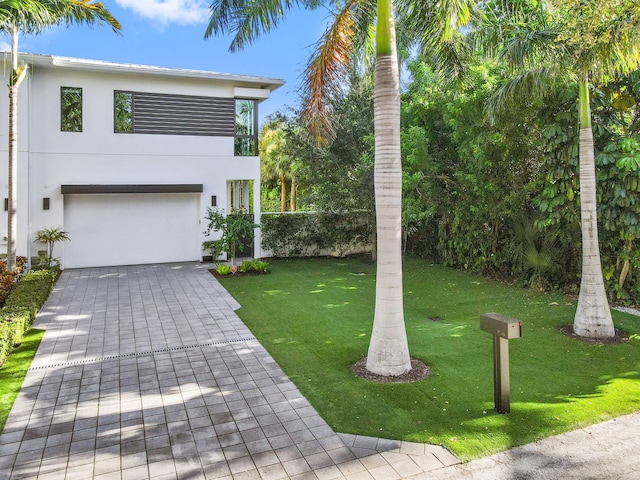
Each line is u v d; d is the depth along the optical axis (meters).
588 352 6.49
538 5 7.62
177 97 13.95
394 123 5.46
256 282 11.54
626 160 7.43
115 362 6.23
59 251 12.98
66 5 9.84
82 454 4.03
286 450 4.08
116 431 4.42
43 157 12.56
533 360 6.19
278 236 15.86
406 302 9.50
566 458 3.95
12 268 10.28
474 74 9.48
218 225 12.79
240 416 4.71
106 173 13.25
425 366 5.97
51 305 9.23
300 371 5.88
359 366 5.98
